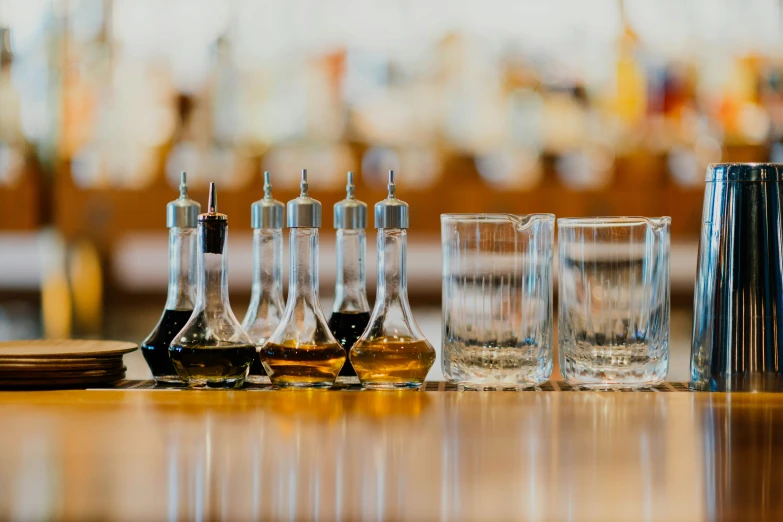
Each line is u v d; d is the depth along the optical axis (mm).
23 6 3348
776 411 1445
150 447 1311
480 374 1555
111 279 3492
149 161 3332
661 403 1479
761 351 1547
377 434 1354
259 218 1625
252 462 1271
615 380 1559
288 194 3293
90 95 3346
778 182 1556
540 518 1163
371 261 3369
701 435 1351
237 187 3295
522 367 1557
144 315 3480
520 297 1557
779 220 1555
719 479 1234
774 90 3281
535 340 1562
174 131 3326
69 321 3492
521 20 3311
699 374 1570
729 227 1557
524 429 1371
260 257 1629
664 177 3283
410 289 3395
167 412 1433
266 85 3318
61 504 1182
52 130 3346
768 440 1336
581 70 3312
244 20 3326
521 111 3299
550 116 3297
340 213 1619
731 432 1360
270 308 1629
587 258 1562
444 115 3301
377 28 3311
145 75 3338
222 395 1516
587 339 1560
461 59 3305
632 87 3293
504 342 1555
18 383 1550
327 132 3303
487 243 1556
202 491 1207
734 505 1185
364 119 3303
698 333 1574
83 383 1573
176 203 1618
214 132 3316
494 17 3309
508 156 3299
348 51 3312
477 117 3301
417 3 3311
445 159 3289
